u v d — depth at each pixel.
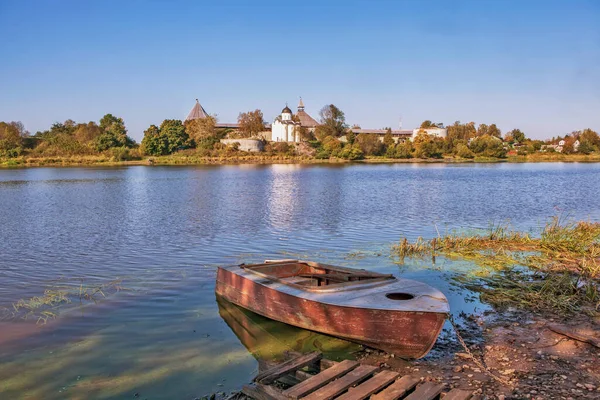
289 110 145.50
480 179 59.59
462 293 12.61
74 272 15.10
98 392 7.67
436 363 8.49
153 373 8.34
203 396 7.55
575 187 48.03
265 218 26.55
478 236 20.66
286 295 10.00
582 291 12.26
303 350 9.23
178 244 19.44
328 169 86.31
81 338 9.86
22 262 16.39
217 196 38.59
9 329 10.29
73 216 27.36
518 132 183.38
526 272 14.77
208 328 10.41
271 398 6.72
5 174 70.44
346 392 6.84
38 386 7.87
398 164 109.12
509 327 10.12
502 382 7.67
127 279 14.27
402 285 9.93
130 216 27.36
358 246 19.05
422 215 28.12
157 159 114.44
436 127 170.25
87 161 111.19
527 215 28.47
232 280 11.79
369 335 8.83
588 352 8.79
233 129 160.75
